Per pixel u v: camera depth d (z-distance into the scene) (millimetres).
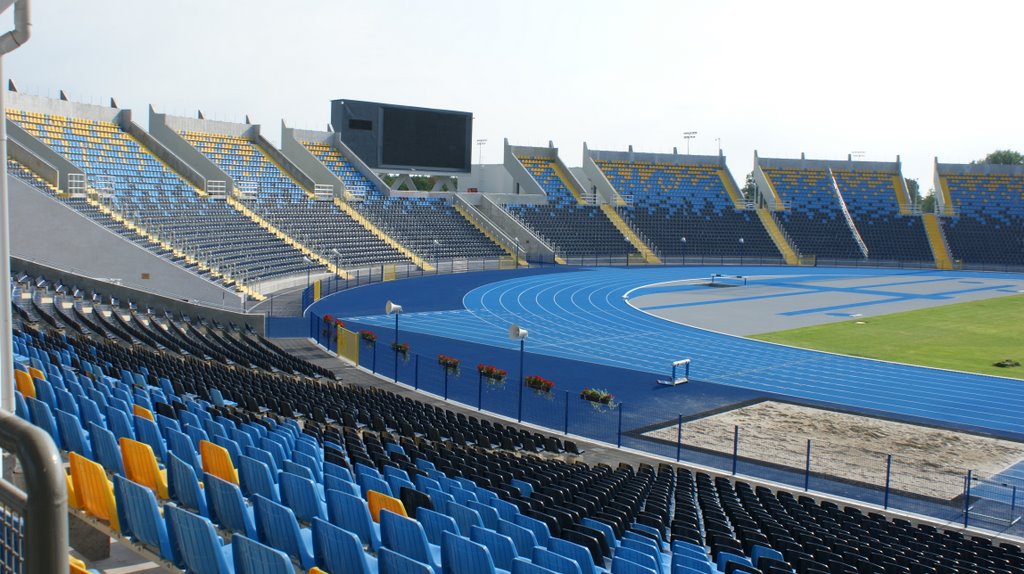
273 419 19781
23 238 43750
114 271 46281
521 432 24516
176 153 69188
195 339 35469
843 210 104875
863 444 27000
